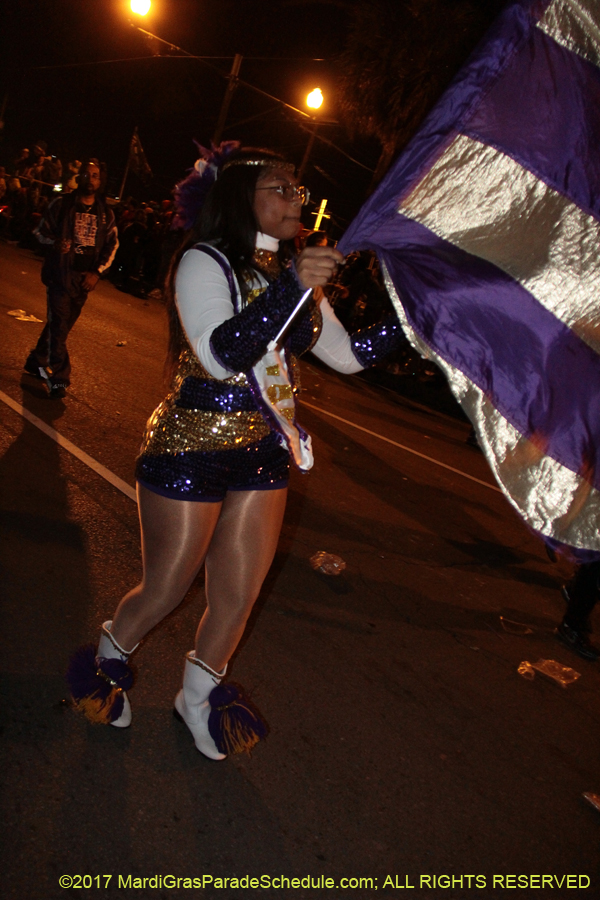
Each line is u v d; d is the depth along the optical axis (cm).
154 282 1541
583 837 305
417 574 506
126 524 450
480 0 1298
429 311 229
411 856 270
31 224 1772
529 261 226
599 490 230
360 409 1008
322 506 578
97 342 918
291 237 246
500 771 330
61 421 595
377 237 227
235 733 272
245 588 261
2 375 668
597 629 505
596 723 390
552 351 228
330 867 256
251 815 268
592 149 222
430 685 379
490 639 446
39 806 246
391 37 1355
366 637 406
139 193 3556
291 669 357
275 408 236
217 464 246
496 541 615
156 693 313
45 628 333
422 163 221
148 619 264
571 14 216
